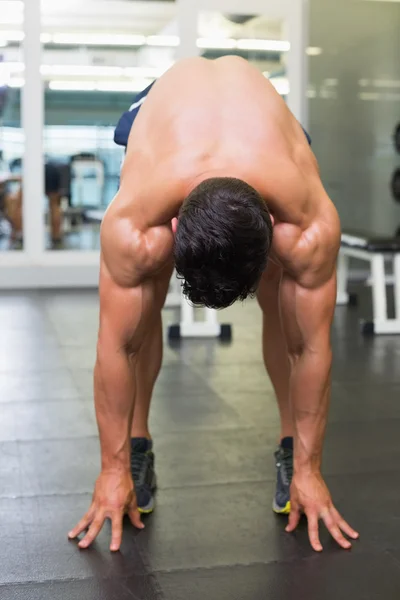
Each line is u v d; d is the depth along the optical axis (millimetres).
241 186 1287
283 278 1651
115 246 1538
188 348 3906
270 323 2010
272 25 6180
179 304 5207
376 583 1599
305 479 1792
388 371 3465
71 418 2734
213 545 1759
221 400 2973
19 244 6125
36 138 5988
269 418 2742
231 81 1598
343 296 5273
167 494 2049
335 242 1562
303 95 6230
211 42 6148
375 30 6215
